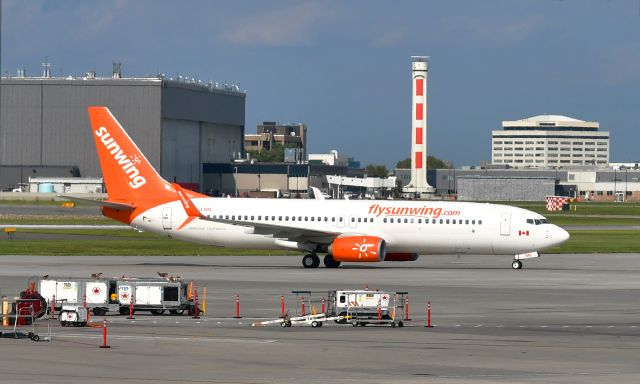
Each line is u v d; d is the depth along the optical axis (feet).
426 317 499.92
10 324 456.04
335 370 347.15
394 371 346.13
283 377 333.01
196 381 323.98
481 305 549.95
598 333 446.19
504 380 331.36
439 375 339.57
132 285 497.46
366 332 444.14
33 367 344.49
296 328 456.86
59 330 440.45
